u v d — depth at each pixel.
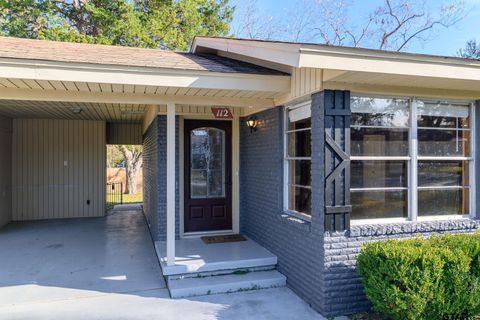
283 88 4.50
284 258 4.87
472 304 3.25
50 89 4.26
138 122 10.99
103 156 10.40
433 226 4.16
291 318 3.81
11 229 8.52
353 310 3.94
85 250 6.58
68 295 4.44
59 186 10.12
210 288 4.48
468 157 4.46
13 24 11.95
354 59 3.25
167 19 13.57
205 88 4.22
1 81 3.81
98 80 3.85
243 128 6.69
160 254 5.44
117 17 12.73
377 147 4.13
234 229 6.74
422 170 4.31
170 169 4.79
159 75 4.02
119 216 10.59
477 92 4.34
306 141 4.52
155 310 4.00
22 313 3.93
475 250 3.35
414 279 3.13
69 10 12.97
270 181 5.41
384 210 4.18
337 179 3.87
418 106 4.27
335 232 3.88
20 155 9.80
